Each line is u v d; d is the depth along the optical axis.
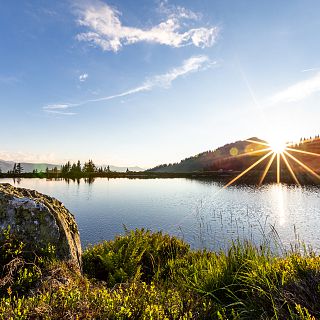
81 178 124.19
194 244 15.05
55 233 5.07
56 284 3.64
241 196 47.72
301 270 3.94
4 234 4.70
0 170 157.50
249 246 5.27
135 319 2.97
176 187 70.81
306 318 2.66
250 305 3.38
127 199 41.44
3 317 2.57
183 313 3.17
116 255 6.27
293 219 25.33
